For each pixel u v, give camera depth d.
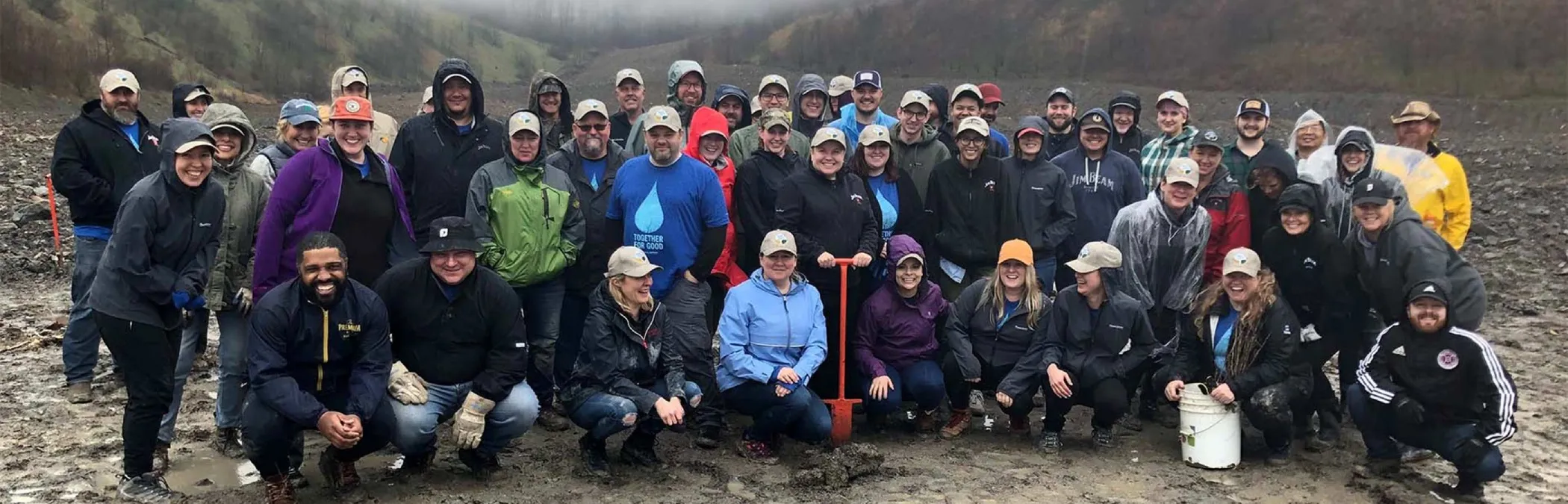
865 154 6.45
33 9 50.38
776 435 5.86
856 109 7.92
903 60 88.31
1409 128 6.79
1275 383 5.70
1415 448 5.65
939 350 6.25
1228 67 61.16
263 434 4.64
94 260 6.35
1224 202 6.53
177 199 4.76
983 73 75.69
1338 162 6.22
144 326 4.72
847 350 6.27
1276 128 36.41
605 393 5.29
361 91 7.20
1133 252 6.37
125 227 4.59
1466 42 51.84
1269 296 5.69
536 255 5.71
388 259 5.43
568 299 6.28
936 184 6.78
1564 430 6.50
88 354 6.57
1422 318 5.15
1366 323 6.17
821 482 5.34
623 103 7.73
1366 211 5.70
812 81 8.18
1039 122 6.80
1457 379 5.15
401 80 100.12
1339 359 6.32
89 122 6.21
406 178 6.10
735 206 6.48
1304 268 6.05
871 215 6.31
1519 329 9.38
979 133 6.53
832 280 6.15
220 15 86.19
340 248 4.63
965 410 6.25
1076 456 5.95
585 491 5.22
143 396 4.78
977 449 6.05
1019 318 6.09
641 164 5.95
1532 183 18.03
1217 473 5.68
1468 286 5.73
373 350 4.85
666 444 6.02
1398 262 5.64
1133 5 74.94
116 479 5.23
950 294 6.74
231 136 5.27
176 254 4.79
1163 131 7.83
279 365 4.62
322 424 4.61
